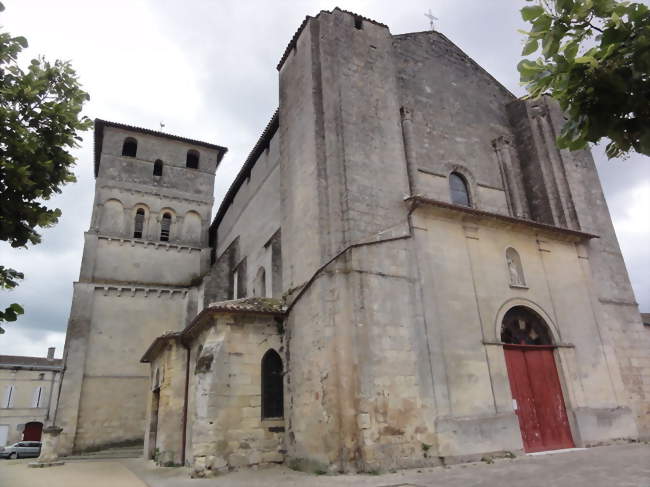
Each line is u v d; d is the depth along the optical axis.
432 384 14.08
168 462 17.34
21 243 7.38
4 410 49.28
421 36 22.78
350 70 18.06
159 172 34.88
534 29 4.28
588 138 4.27
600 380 17.12
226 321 15.86
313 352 14.46
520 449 14.51
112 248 30.69
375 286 14.47
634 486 9.09
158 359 21.03
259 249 23.28
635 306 19.67
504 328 16.56
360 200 16.02
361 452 12.57
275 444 15.19
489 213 17.02
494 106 23.45
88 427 26.02
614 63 4.06
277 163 22.09
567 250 19.02
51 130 7.77
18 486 14.02
